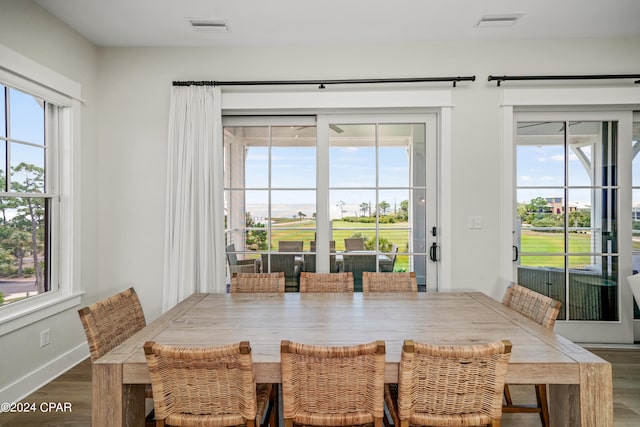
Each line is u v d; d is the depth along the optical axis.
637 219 3.31
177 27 2.87
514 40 3.12
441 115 3.17
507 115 3.13
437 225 3.26
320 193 3.29
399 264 3.30
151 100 3.21
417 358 1.29
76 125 2.90
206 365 1.28
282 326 1.74
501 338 1.59
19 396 2.36
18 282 2.49
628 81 3.10
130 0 2.49
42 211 2.71
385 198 3.31
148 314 3.21
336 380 1.30
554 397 1.60
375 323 1.78
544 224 3.27
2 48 2.22
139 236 3.22
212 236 3.14
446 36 3.05
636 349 3.13
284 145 3.35
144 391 1.59
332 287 2.51
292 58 3.18
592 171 3.25
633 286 2.64
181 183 3.11
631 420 2.11
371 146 3.30
